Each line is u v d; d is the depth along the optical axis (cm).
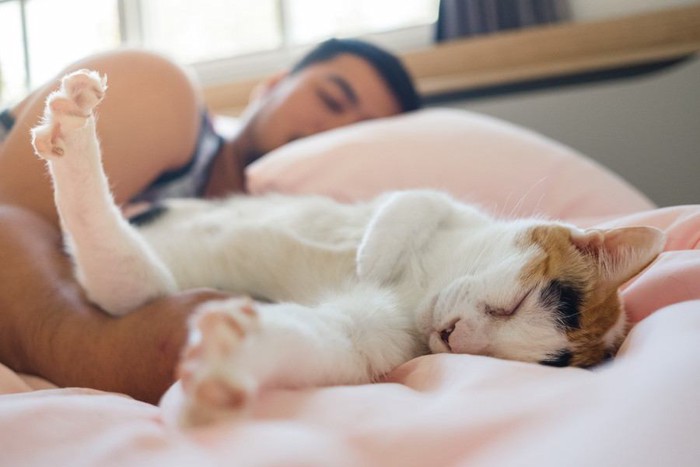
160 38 305
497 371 54
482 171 143
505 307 82
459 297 84
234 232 104
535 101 221
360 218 105
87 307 83
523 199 127
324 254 99
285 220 105
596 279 82
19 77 310
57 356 78
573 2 231
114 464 39
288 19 285
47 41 310
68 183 78
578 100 217
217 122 209
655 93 211
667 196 210
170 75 114
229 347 44
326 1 281
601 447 36
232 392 42
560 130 219
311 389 56
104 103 106
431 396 52
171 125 115
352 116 173
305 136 170
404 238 93
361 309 78
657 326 57
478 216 106
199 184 148
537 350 80
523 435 41
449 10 237
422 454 40
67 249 88
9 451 41
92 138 78
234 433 41
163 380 71
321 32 283
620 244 80
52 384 79
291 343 57
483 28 232
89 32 308
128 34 303
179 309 76
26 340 81
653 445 36
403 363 78
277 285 101
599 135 216
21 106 114
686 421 38
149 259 85
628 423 38
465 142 149
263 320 55
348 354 71
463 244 94
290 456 38
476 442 41
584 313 80
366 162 143
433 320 86
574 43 219
